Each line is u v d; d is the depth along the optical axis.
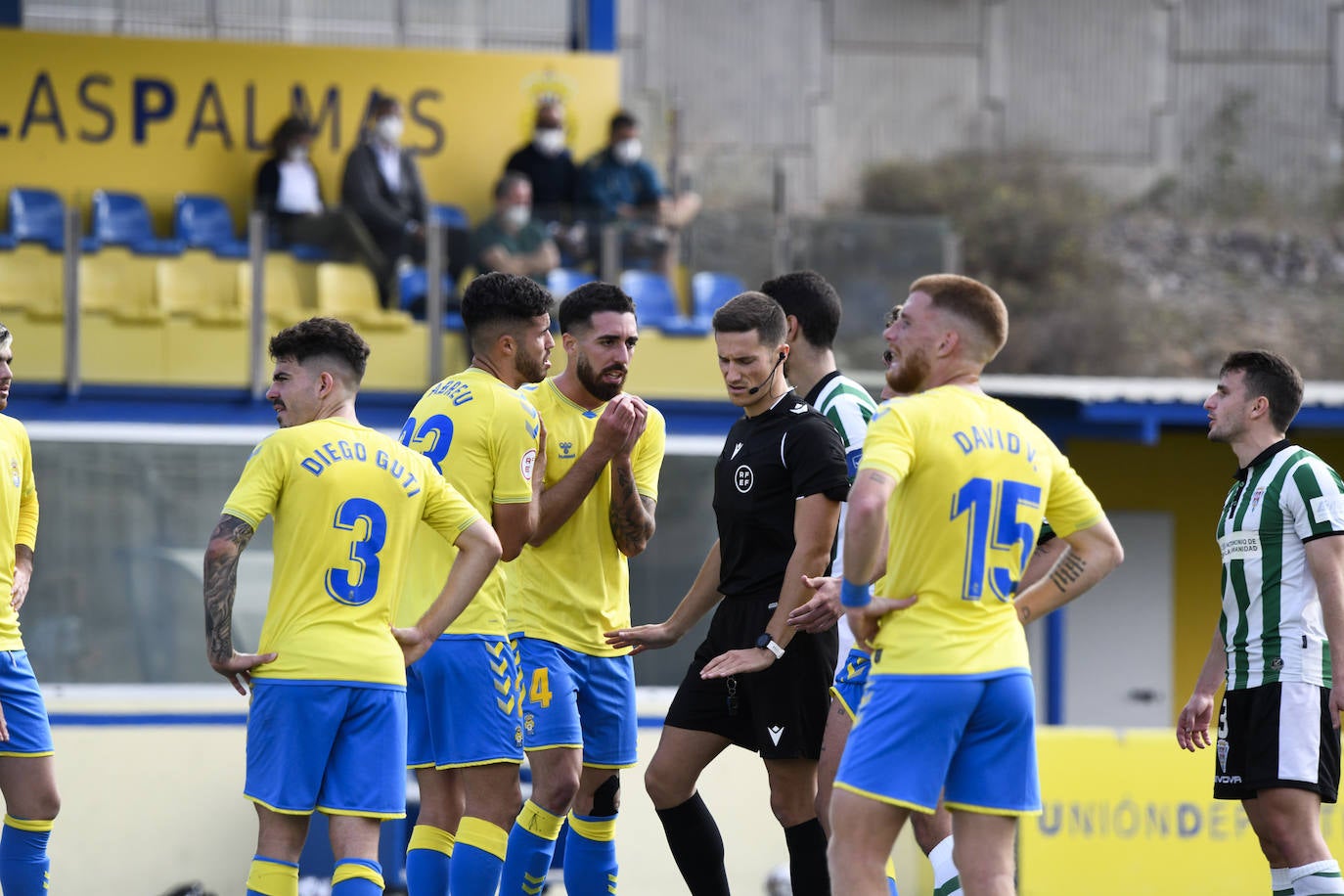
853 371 37.56
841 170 116.69
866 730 14.58
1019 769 14.59
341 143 44.59
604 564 19.47
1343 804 26.59
